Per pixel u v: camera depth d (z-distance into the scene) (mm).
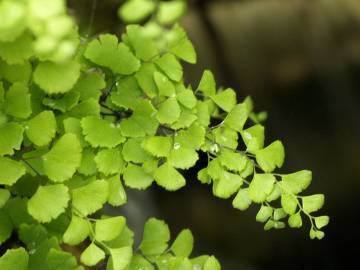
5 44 336
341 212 1106
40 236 357
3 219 360
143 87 372
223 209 1111
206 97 394
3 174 345
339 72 1667
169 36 356
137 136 364
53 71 344
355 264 1019
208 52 1829
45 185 365
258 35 1930
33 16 322
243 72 1746
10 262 343
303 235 1062
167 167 364
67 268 350
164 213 1034
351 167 1240
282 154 372
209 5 1973
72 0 455
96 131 359
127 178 366
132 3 346
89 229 356
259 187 368
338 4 1951
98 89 368
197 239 1048
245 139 374
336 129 1422
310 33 1883
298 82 1650
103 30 487
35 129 350
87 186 358
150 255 382
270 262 1031
